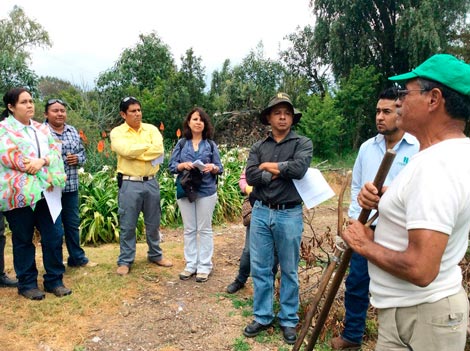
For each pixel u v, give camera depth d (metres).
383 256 1.58
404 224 1.58
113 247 5.74
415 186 1.49
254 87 17.03
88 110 14.29
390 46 18.27
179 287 4.21
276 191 3.13
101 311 3.63
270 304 3.32
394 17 17.88
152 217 4.60
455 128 1.56
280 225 3.15
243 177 4.03
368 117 16.98
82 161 4.58
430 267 1.42
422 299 1.57
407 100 1.61
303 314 3.52
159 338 3.26
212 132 4.48
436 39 15.84
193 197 4.22
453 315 1.55
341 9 18.09
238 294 4.09
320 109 15.46
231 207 7.68
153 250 4.74
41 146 3.60
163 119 13.91
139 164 4.35
